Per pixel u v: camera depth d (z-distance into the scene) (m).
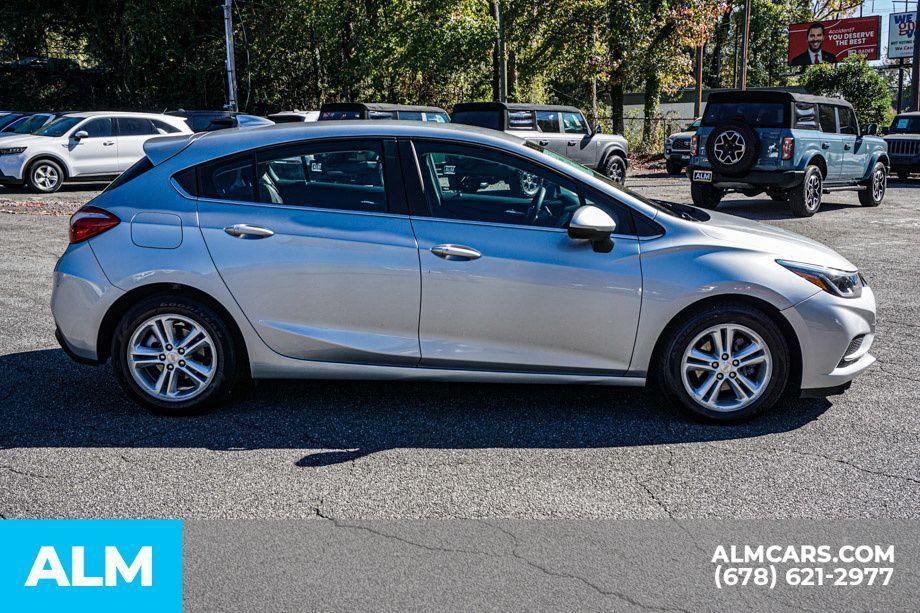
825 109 14.91
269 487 3.78
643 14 30.17
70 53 38.16
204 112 20.83
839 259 4.81
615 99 33.47
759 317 4.51
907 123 23.80
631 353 4.57
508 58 30.53
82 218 4.65
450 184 4.59
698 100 34.41
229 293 4.54
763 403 4.59
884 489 3.80
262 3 32.56
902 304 7.80
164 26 32.59
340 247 4.52
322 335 4.57
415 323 4.55
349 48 33.25
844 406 4.94
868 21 51.69
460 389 5.16
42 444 4.27
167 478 3.87
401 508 3.58
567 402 4.95
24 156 17.48
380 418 4.67
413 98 34.03
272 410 4.78
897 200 17.94
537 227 4.55
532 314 4.52
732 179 14.43
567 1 28.53
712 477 3.92
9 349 6.05
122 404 4.88
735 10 50.31
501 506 3.60
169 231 4.56
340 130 4.64
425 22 29.89
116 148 18.53
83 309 4.59
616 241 4.54
